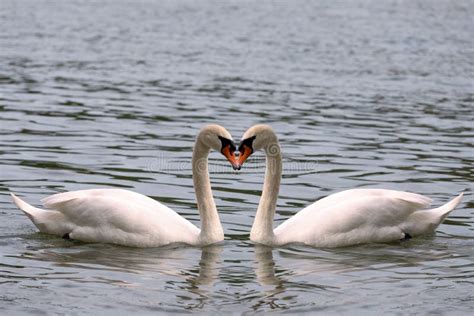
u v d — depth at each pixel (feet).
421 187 58.23
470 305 37.65
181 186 57.57
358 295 38.68
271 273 41.57
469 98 93.71
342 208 46.70
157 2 182.29
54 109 82.79
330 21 157.69
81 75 102.37
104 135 72.28
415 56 122.42
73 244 45.73
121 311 36.47
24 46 122.72
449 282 40.50
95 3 177.99
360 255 44.75
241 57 118.42
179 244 45.83
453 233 48.73
